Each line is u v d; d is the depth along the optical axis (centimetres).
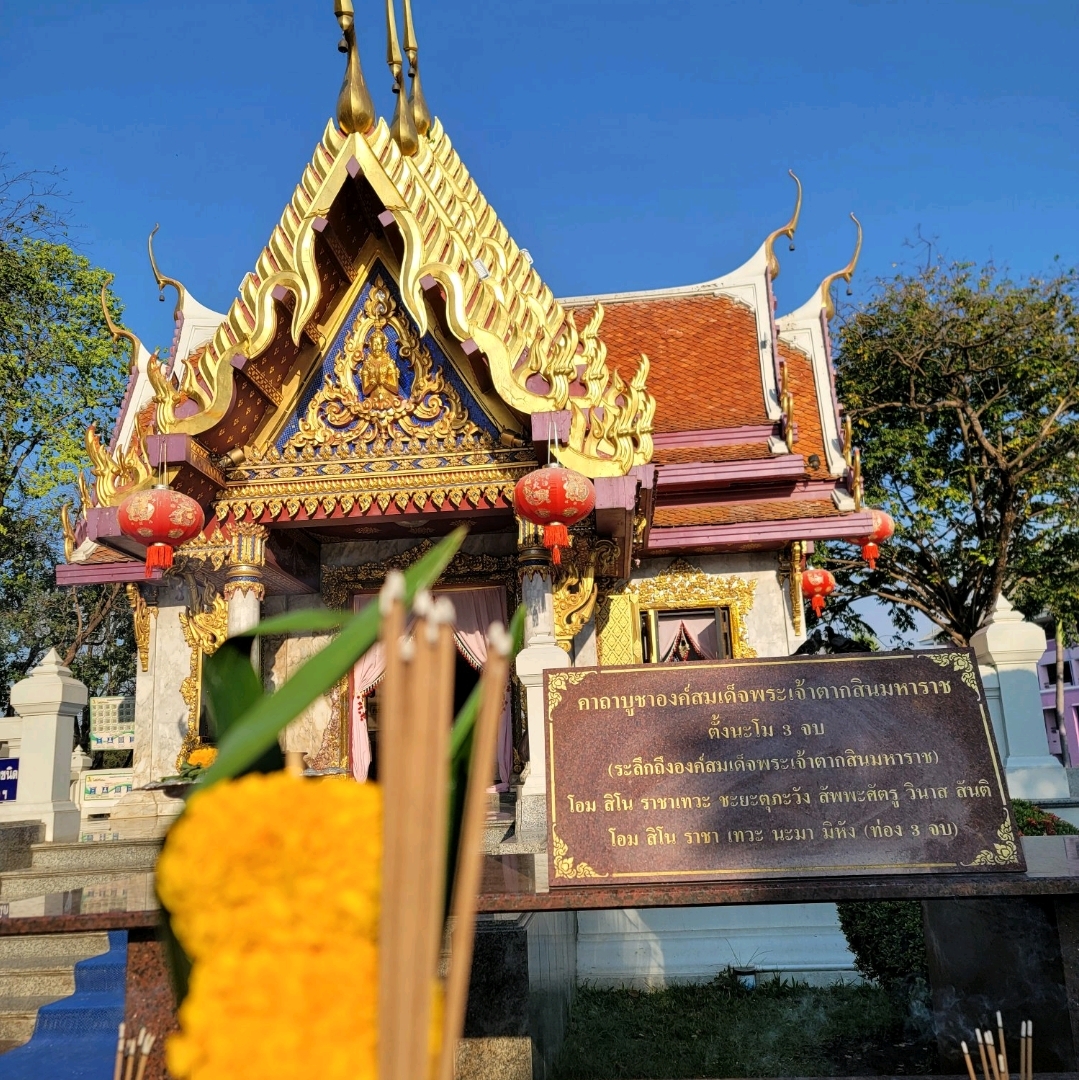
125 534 855
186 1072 111
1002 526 2477
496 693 110
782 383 1312
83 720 2969
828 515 1226
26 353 2416
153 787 1134
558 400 895
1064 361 2527
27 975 743
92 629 2847
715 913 882
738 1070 601
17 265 2378
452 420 983
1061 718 2619
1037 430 2483
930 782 444
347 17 955
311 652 1146
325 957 113
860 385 2661
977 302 2553
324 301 989
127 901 491
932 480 2589
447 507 970
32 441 2539
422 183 988
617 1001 804
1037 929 450
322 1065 109
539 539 927
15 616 2802
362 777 1123
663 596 1275
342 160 937
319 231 927
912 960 691
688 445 1319
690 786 450
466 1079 475
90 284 2548
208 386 922
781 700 461
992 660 945
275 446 997
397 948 99
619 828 445
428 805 101
